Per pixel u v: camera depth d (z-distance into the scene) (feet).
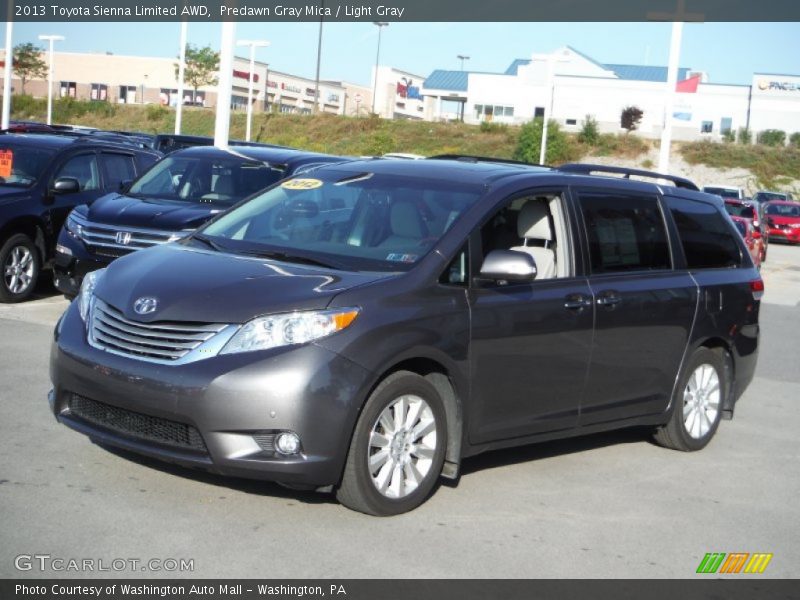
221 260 18.13
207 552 14.98
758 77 226.17
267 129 213.05
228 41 54.44
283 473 15.70
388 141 179.93
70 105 217.56
